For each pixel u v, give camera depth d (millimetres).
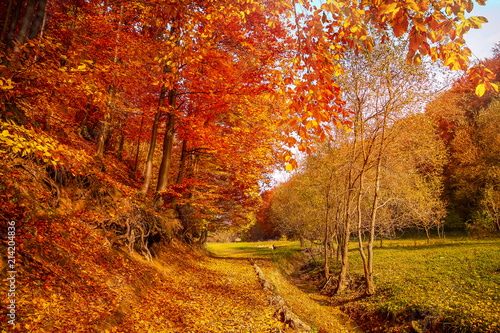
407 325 8969
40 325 3668
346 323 11055
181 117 11367
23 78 4406
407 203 15289
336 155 16875
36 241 4793
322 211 20266
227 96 10773
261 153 12352
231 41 10320
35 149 3791
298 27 3125
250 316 7488
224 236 58031
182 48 4355
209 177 19562
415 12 2318
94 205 7555
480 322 7344
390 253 21812
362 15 2576
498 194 21750
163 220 11766
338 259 22094
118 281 6363
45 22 8930
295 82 3090
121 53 8625
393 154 14305
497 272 11273
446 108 13172
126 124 15141
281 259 24641
